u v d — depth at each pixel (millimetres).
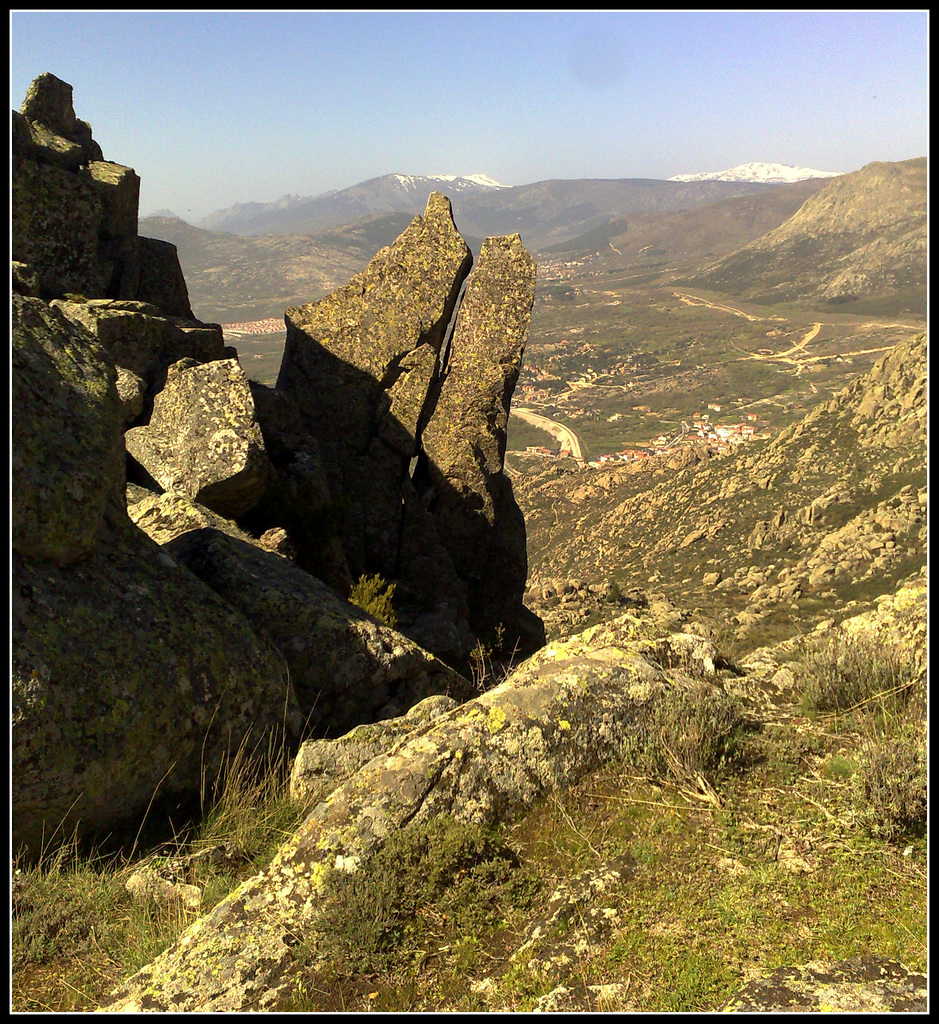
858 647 5785
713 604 62906
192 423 12672
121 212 17406
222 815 5336
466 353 19547
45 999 3777
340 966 3533
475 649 16031
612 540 95375
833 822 4027
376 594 14586
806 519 74750
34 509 5285
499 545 19969
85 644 5230
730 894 3578
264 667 6273
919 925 3201
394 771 4305
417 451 19562
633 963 3275
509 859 4000
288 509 14102
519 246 20016
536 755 4477
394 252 19594
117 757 5094
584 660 5195
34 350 5742
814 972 3025
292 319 19203
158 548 6504
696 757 4512
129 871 4828
